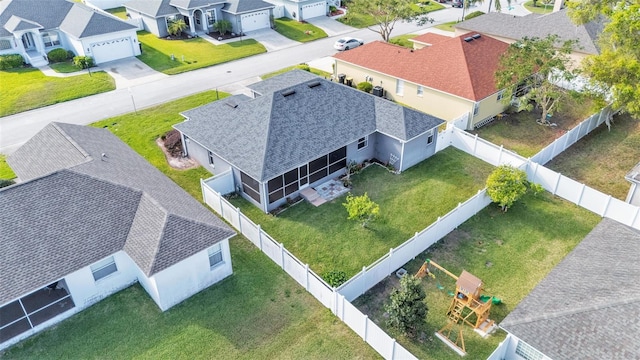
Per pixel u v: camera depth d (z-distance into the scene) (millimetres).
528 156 29359
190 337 17672
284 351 17141
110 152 23844
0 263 16719
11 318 17688
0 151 30422
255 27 55594
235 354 17031
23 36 46344
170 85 40562
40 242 17703
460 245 22156
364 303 19109
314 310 18797
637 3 31516
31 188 18719
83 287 18344
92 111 35781
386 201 25312
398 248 20047
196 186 26688
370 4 46000
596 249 18172
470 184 26734
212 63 45406
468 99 31406
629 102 27125
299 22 59062
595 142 30906
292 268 20016
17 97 37875
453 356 16953
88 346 17297
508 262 21188
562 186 25109
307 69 42312
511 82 31766
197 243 18641
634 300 14703
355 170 27766
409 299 17141
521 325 15188
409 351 17109
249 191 24938
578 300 15500
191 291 19328
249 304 19078
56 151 23109
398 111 28109
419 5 68062
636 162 28672
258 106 26234
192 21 52625
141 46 50031
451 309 18266
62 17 48344
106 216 19219
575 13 36250
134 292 19656
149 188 21094
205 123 27547
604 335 14203
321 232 23094
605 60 28219
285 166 23656
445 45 35594
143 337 17656
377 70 36781
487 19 47156
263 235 21078
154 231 18500
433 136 28828
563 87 37688
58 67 44688
